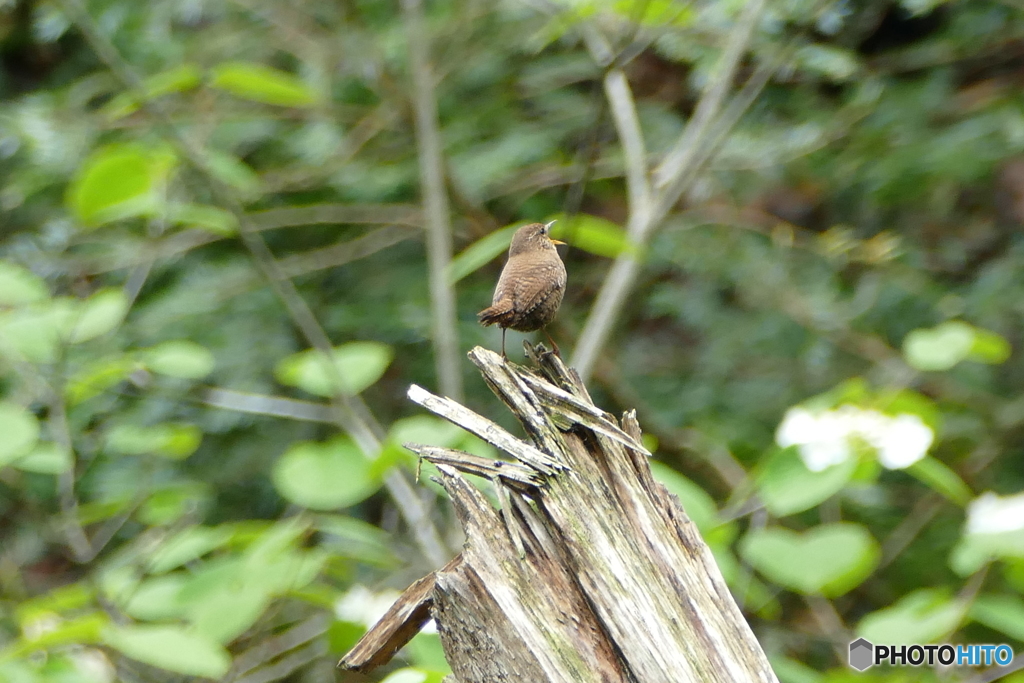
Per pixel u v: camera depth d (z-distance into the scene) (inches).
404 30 460.1
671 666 163.0
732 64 369.4
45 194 482.9
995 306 459.8
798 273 483.8
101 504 358.3
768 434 469.7
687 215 482.0
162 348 320.8
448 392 367.2
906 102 490.3
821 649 445.7
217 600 264.7
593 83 527.5
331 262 480.7
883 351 465.4
